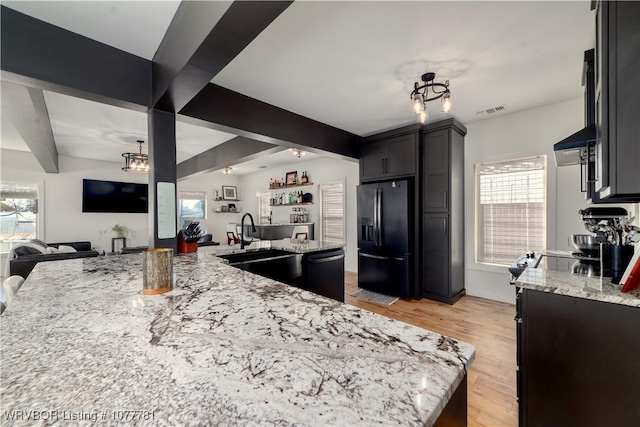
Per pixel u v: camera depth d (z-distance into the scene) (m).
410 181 3.81
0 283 4.56
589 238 1.94
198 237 2.46
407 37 1.92
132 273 1.54
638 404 1.16
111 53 1.94
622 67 1.06
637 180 1.05
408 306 3.48
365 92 2.78
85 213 6.04
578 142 1.66
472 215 3.80
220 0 1.21
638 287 1.23
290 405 0.46
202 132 4.10
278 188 6.89
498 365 2.16
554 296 1.36
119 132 3.99
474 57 2.17
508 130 3.47
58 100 2.87
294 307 0.95
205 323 0.81
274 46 2.02
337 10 1.67
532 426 1.42
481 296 3.75
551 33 1.87
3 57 1.54
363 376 0.54
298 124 3.40
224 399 0.47
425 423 0.43
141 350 0.64
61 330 0.76
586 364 1.27
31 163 5.45
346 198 5.63
